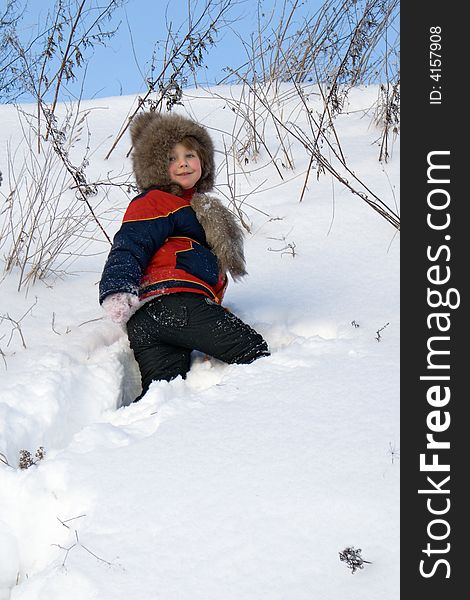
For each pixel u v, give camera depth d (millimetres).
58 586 1971
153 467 2346
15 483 2348
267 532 2047
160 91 5172
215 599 1876
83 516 2201
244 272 3383
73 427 2852
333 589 1866
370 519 2057
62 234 3941
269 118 5676
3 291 3684
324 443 2375
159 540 2070
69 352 3189
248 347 3080
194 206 3336
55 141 4520
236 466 2309
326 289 3656
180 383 2994
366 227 4176
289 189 4730
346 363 2854
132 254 3109
